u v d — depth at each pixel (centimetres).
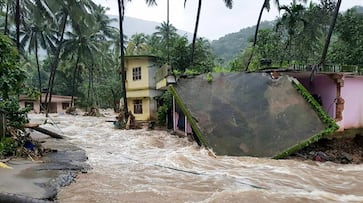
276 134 1168
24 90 1212
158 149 1358
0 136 1012
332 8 2173
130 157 1170
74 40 3972
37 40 4022
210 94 1341
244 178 863
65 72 5112
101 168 965
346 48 2162
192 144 1431
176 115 1809
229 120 1245
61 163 972
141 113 2488
